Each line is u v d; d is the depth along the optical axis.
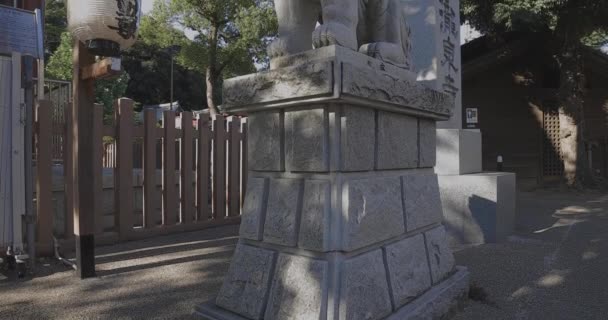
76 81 3.94
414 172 3.14
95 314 3.08
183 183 6.06
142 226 5.91
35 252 4.43
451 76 6.09
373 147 2.62
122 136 5.33
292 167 2.54
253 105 2.67
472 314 3.16
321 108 2.40
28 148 4.03
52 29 28.17
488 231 5.43
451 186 5.55
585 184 12.40
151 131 5.64
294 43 2.80
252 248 2.70
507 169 13.62
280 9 2.90
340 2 2.59
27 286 3.71
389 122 2.78
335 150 2.38
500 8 10.83
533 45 12.79
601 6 10.59
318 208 2.38
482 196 5.44
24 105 4.09
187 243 5.35
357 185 2.43
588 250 5.02
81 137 3.94
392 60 3.00
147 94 40.03
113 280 3.88
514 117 13.66
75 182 3.99
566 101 12.30
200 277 3.96
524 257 4.69
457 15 6.45
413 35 5.75
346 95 2.26
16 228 4.00
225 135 6.61
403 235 2.88
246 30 19.23
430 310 2.79
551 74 13.52
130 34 3.75
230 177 6.68
